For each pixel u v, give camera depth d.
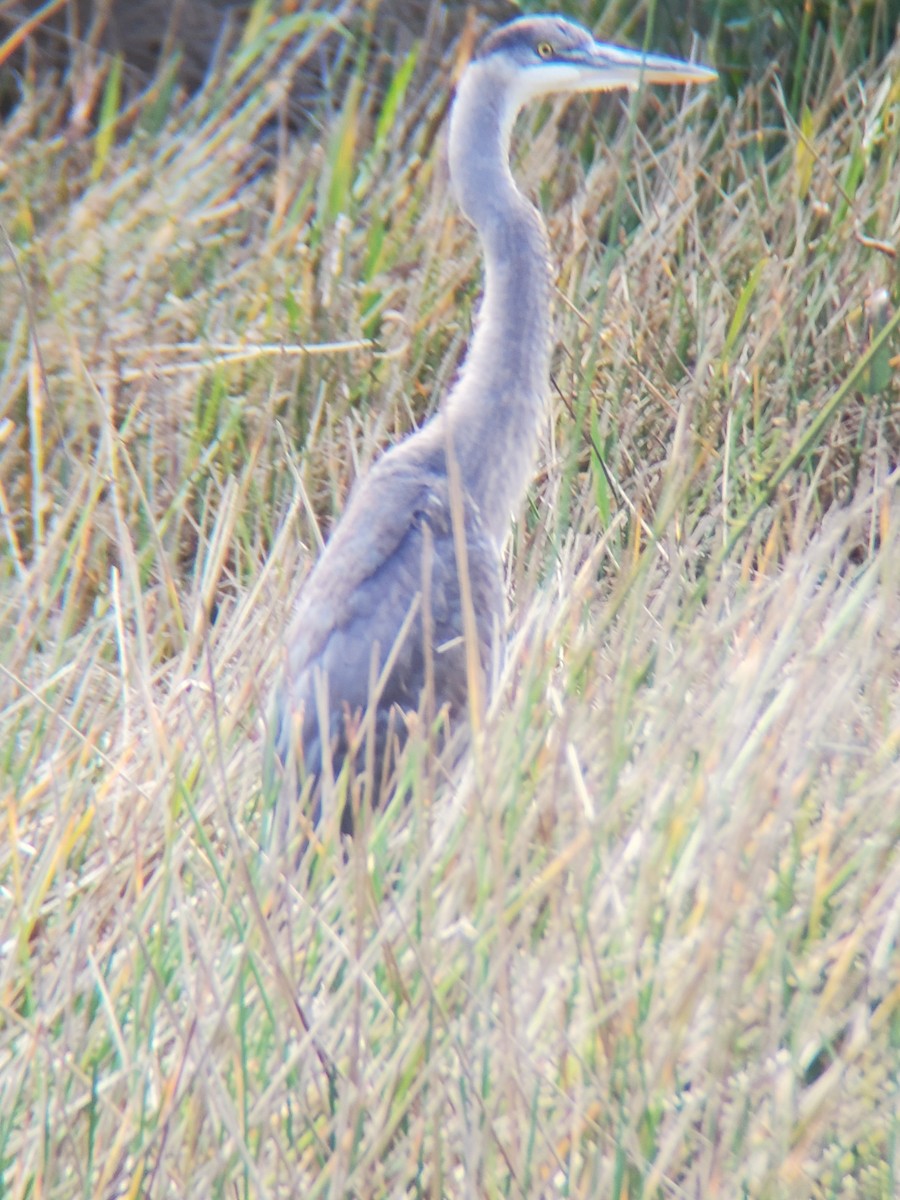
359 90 18.45
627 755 8.83
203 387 14.62
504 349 11.79
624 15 19.03
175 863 8.49
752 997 7.75
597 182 16.06
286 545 11.94
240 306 15.51
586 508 12.20
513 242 11.88
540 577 11.70
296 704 10.23
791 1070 7.32
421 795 8.06
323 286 15.12
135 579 10.48
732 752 8.31
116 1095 7.92
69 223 15.93
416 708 10.33
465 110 12.23
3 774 9.95
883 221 15.02
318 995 8.30
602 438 13.21
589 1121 7.23
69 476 13.89
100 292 15.23
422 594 9.98
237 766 9.77
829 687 8.92
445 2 20.16
